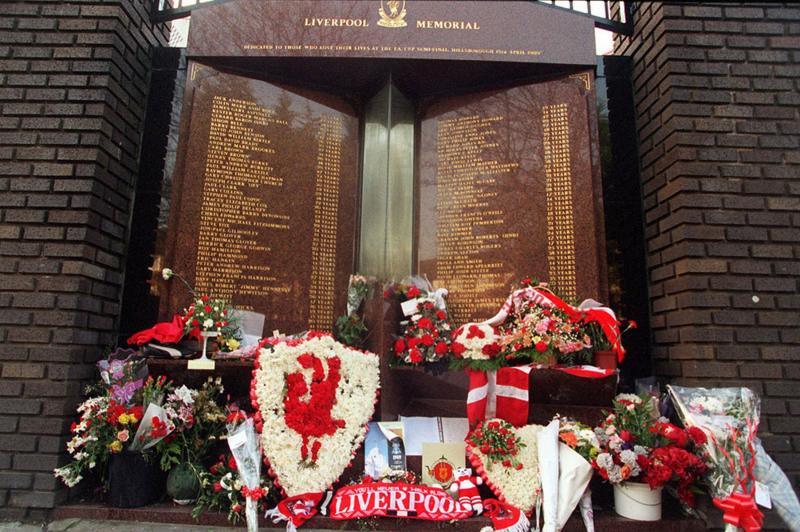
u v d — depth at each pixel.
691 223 3.42
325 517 2.88
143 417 3.00
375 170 4.24
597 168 3.89
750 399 2.90
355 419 3.12
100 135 3.56
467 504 2.88
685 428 3.00
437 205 4.18
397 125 4.29
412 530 2.83
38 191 3.46
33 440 3.11
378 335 3.70
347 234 4.16
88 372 3.43
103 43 3.68
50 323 3.26
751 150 3.52
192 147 3.92
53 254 3.36
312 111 4.27
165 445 3.08
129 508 3.01
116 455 3.04
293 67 4.15
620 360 3.27
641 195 4.02
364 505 2.85
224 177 3.94
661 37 3.78
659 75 3.79
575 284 3.76
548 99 4.11
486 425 3.06
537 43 4.08
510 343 3.30
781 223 3.41
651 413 3.07
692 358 3.26
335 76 4.26
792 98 3.60
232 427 3.02
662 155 3.71
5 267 3.34
